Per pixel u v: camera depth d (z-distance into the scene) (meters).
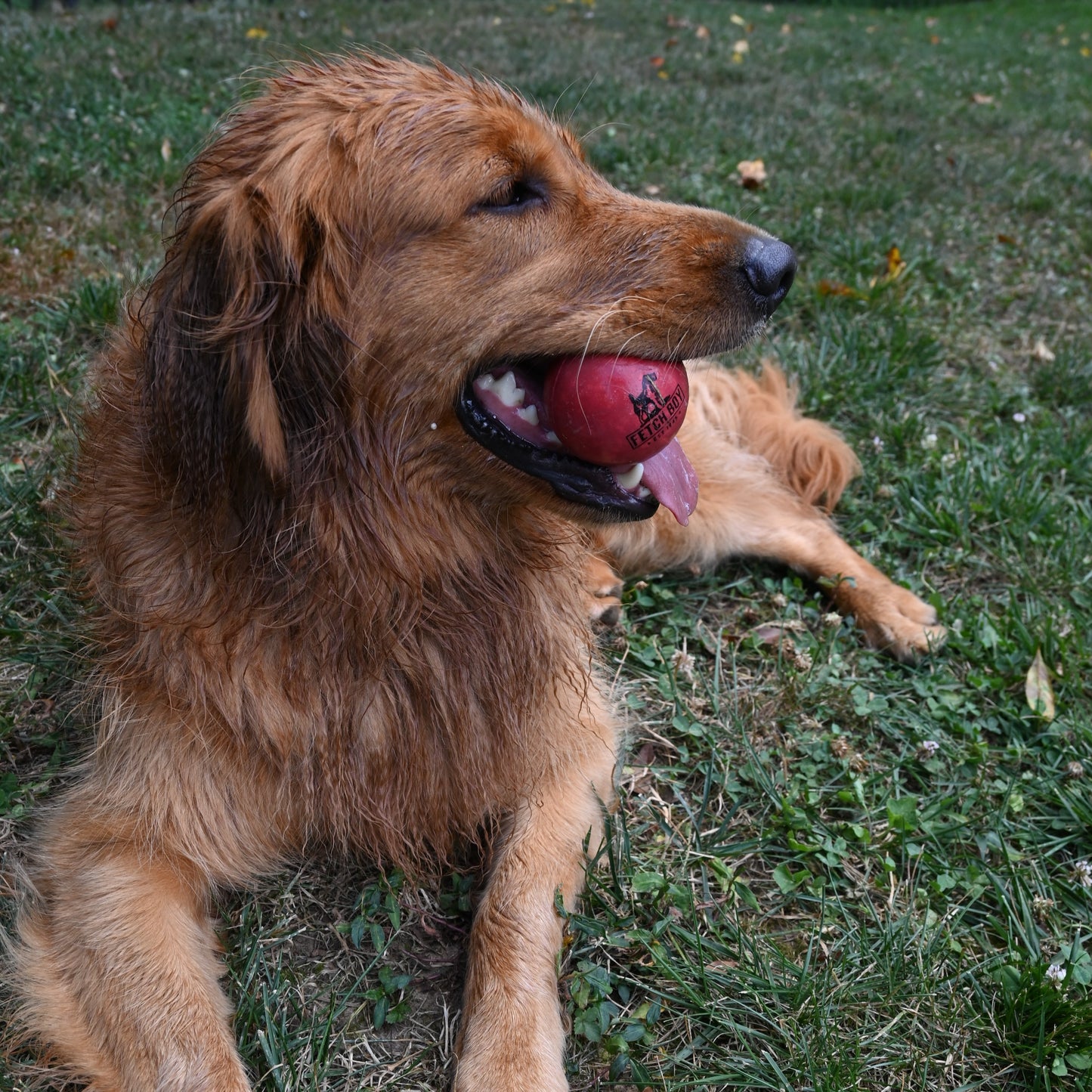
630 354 0.63
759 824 0.71
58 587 0.79
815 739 0.76
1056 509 0.93
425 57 0.72
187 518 0.62
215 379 0.60
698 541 0.89
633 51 2.43
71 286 1.08
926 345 1.13
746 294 0.65
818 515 0.94
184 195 0.64
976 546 0.92
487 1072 0.57
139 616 0.64
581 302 0.63
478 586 0.67
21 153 1.33
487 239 0.62
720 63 2.40
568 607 0.71
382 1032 0.61
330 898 0.67
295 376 0.61
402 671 0.65
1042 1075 0.59
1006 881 0.68
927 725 0.77
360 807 0.66
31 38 2.04
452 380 0.63
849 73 2.52
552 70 2.05
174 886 0.63
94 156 1.34
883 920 0.66
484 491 0.65
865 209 1.52
